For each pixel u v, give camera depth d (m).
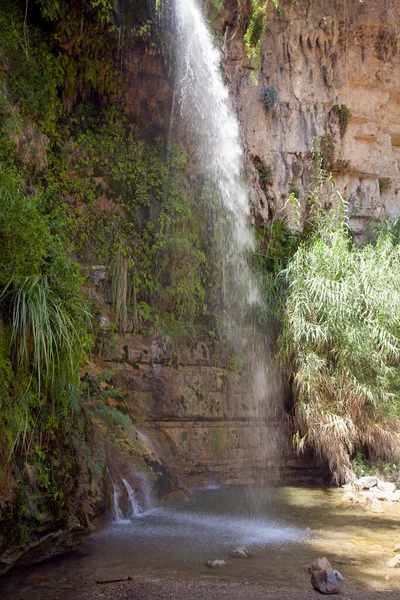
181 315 9.98
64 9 8.41
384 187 14.91
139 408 8.93
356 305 9.95
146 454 7.77
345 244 10.96
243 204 11.62
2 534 4.60
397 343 9.98
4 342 4.86
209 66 10.83
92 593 4.49
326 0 13.39
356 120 14.20
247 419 10.14
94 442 6.45
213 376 9.88
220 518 7.02
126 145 9.88
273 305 10.82
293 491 9.14
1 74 7.73
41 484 5.06
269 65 13.01
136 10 8.91
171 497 7.88
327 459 10.43
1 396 4.72
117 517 6.68
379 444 9.99
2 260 4.96
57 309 5.24
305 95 13.41
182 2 9.62
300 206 13.20
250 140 12.52
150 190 10.02
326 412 9.84
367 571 5.11
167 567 5.11
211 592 4.48
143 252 9.75
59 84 8.87
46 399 5.37
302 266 10.57
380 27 13.96
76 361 5.46
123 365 8.95
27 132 7.96
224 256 10.87
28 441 5.04
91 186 9.36
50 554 5.19
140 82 9.75
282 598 4.37
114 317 9.15
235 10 12.09
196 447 9.31
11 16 8.20
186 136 10.55
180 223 10.21
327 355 10.16
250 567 5.15
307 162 13.38
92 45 8.95
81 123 9.48
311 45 13.49
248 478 9.84
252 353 10.59
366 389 9.77
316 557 5.50
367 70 14.15
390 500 8.52
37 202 5.71
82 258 9.07
